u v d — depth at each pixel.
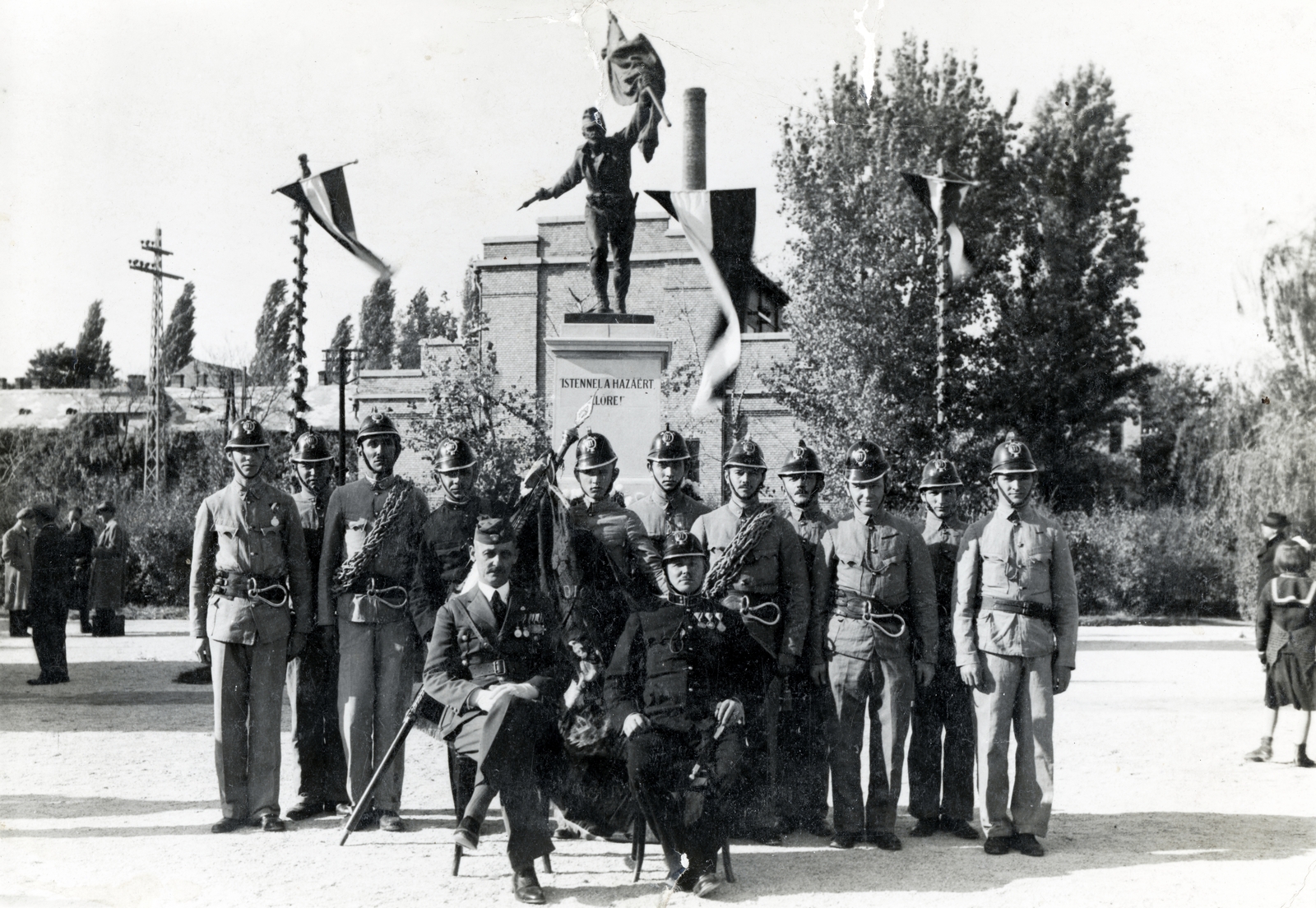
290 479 11.08
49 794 7.82
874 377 17.67
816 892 5.77
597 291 11.25
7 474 29.09
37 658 14.77
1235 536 24.45
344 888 5.80
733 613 6.38
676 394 18.00
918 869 6.22
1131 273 22.12
